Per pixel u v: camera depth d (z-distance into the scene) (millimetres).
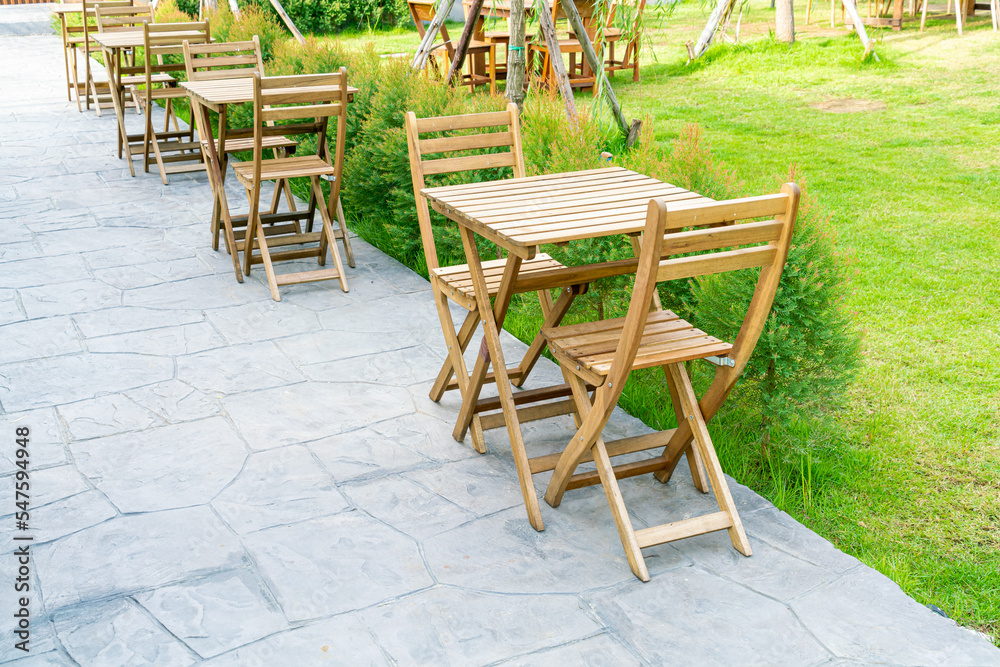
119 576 2557
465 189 3139
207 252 5500
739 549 2721
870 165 7281
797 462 3297
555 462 2912
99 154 7922
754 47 12555
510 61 5777
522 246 2455
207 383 3791
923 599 2629
